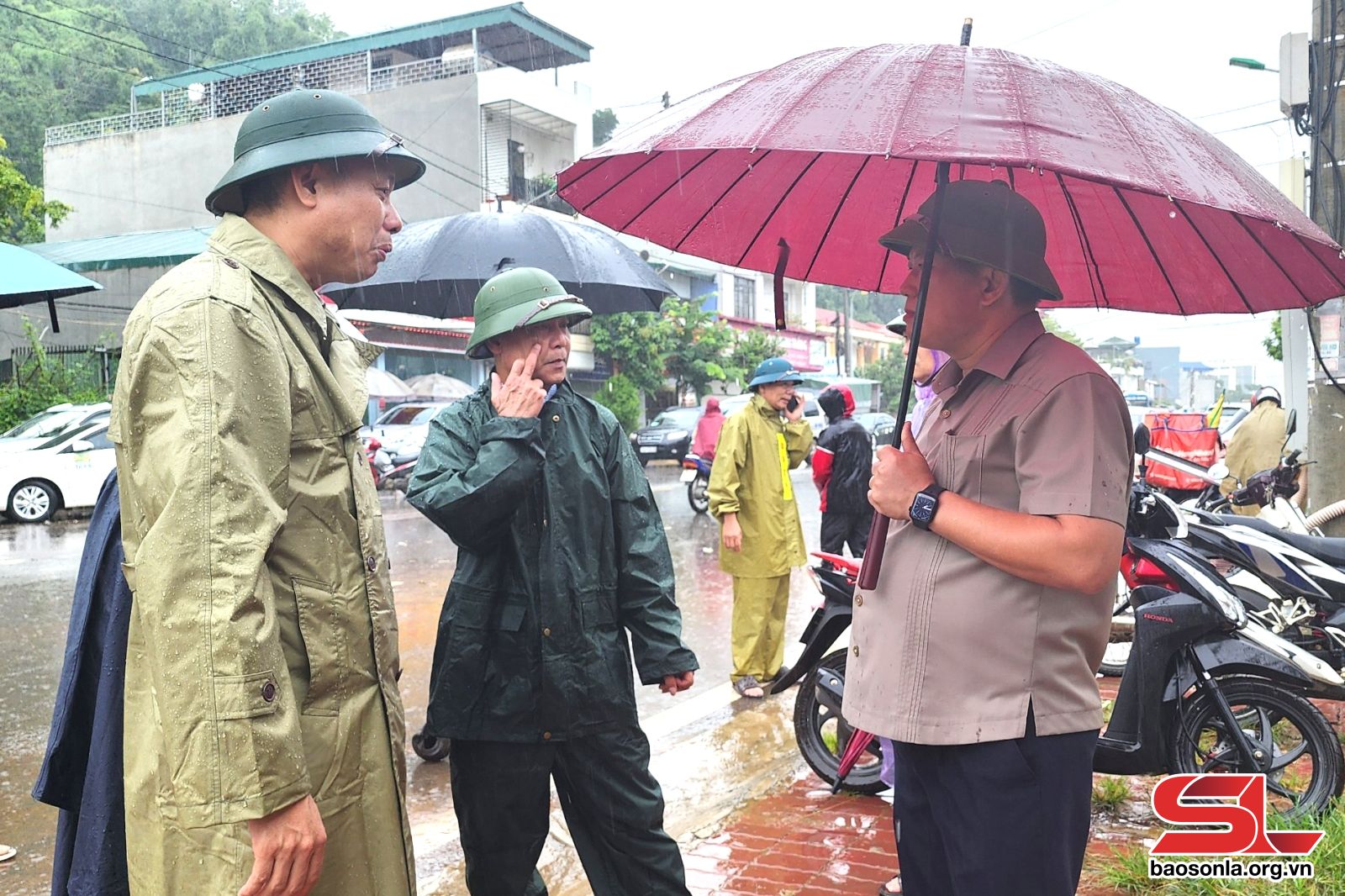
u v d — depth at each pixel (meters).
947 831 2.05
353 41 31.38
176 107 33.66
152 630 1.62
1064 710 2.00
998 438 2.01
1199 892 3.08
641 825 2.70
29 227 20.06
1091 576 1.90
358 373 2.06
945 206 2.06
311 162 1.96
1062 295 2.49
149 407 1.71
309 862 1.69
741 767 4.56
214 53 40.50
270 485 1.75
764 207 2.50
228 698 1.60
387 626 1.97
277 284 1.90
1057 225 2.43
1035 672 1.99
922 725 2.02
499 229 4.75
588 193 2.21
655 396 32.56
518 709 2.59
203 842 1.70
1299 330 6.50
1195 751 3.68
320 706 1.83
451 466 2.67
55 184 33.00
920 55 1.84
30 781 4.57
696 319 30.70
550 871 3.54
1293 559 3.94
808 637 4.09
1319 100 5.78
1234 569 4.02
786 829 3.78
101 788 1.96
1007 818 1.98
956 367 2.21
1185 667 3.61
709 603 8.44
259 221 2.01
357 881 1.88
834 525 5.74
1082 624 2.03
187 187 31.47
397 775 1.96
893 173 2.45
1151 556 3.74
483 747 2.63
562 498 2.65
